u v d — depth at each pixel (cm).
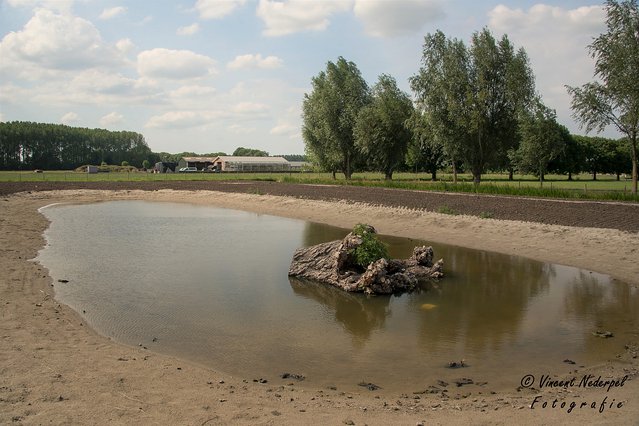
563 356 972
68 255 1989
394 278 1523
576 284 1547
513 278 1642
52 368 849
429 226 2675
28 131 14362
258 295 1443
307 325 1184
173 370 884
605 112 3141
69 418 663
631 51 2950
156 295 1421
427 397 789
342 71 6172
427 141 4834
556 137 4534
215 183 5900
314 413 710
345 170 6456
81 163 15950
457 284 1580
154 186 5731
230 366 926
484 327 1162
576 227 2211
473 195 3497
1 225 2689
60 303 1300
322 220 3228
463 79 4284
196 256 2012
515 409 726
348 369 919
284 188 4894
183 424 659
